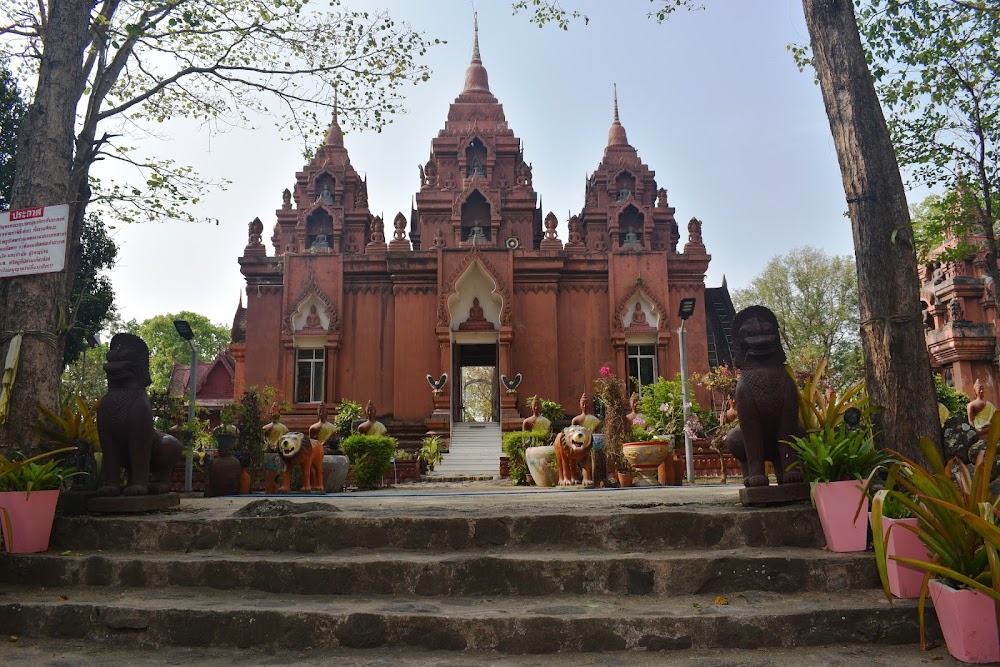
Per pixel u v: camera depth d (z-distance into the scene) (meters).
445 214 24.22
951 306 18.95
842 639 3.91
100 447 6.44
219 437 10.39
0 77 14.81
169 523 5.39
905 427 5.13
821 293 36.81
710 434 14.60
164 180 9.38
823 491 4.77
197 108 9.75
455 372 22.19
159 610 4.25
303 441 10.48
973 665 3.49
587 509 5.41
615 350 21.70
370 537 5.12
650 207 23.66
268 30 8.84
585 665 3.70
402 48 9.43
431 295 21.77
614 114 27.12
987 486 3.75
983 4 9.01
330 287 21.91
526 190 24.55
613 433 11.33
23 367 6.25
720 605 4.21
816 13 5.82
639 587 4.50
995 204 10.43
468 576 4.60
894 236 5.34
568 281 22.23
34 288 6.41
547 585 4.55
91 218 19.61
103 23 7.44
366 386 21.50
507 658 3.84
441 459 18.56
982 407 9.41
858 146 5.51
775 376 5.30
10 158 16.30
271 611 4.15
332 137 25.42
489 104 27.08
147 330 45.47
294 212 24.64
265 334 21.89
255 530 5.25
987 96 9.76
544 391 21.25
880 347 5.27
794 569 4.47
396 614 4.06
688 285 22.19
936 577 3.83
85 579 5.02
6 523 5.24
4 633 4.46
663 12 8.33
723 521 4.96
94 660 3.95
